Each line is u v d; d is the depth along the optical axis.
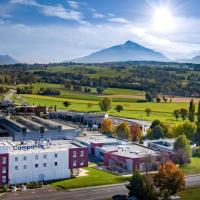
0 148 147.75
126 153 177.62
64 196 133.12
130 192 125.94
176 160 178.50
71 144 169.75
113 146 197.00
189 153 184.50
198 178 159.38
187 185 148.50
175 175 128.38
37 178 151.62
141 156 171.38
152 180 133.00
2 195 133.75
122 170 169.12
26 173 149.62
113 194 135.75
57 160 154.62
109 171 168.12
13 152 150.88
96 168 173.25
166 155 177.12
